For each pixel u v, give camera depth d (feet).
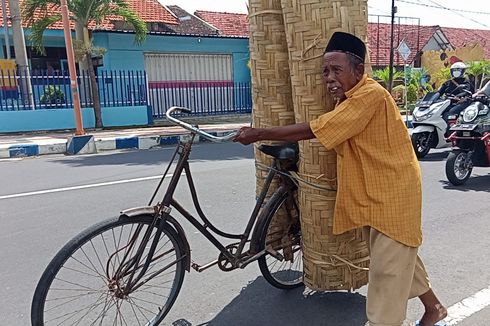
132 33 54.75
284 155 9.82
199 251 13.78
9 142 35.27
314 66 8.77
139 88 50.42
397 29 89.30
